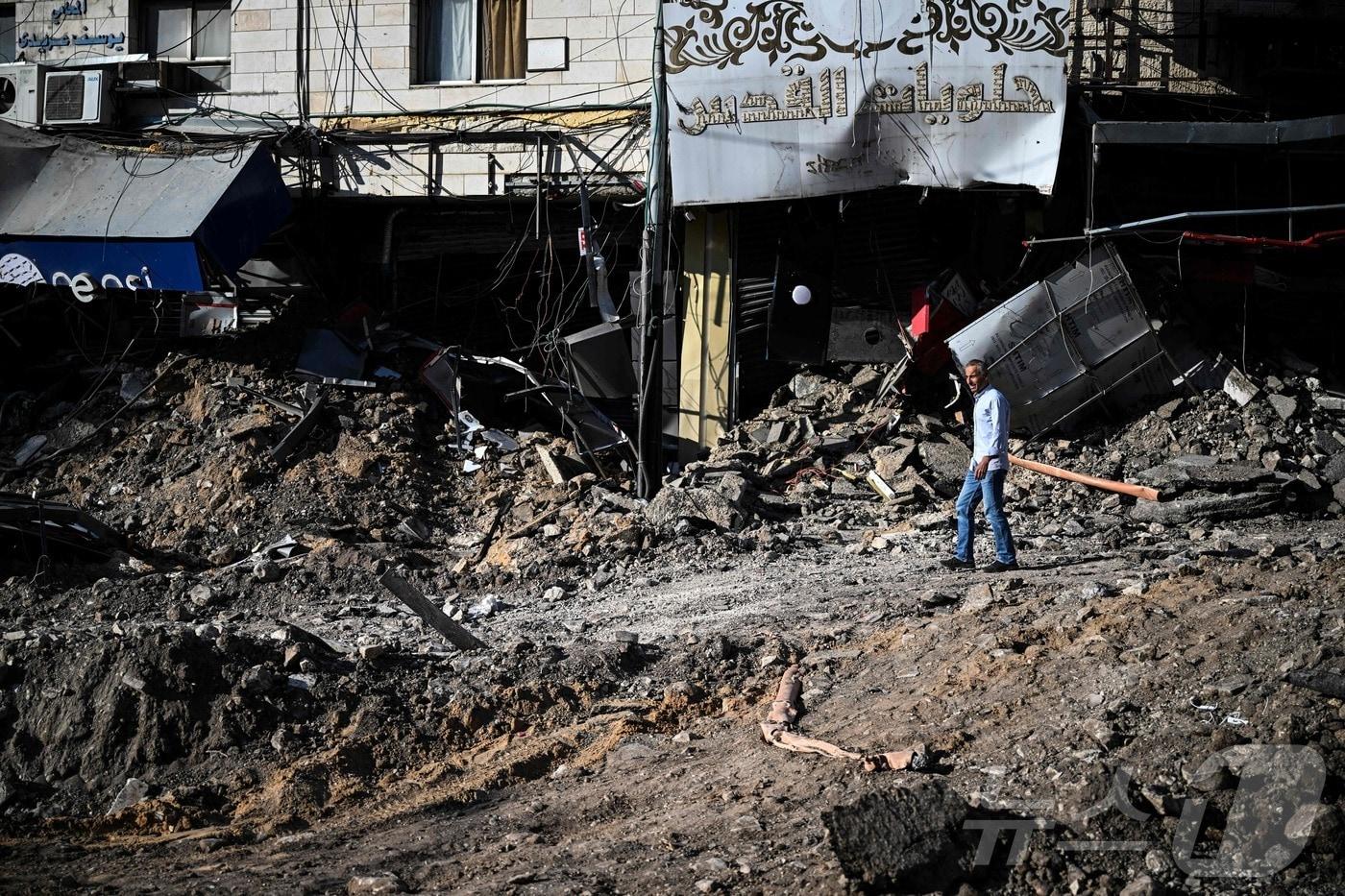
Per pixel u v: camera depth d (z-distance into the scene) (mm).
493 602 11539
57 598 12078
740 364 18344
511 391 18234
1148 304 17016
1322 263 17969
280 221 18062
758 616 10359
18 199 17953
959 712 7008
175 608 11242
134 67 19297
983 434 11281
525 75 18594
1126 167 17719
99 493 15930
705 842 5770
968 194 17672
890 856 4992
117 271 17234
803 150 16859
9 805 8055
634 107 17859
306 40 18875
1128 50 17641
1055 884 4988
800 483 15828
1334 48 17234
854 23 16656
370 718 8422
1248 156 17391
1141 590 9141
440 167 18453
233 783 7867
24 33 19938
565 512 14664
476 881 5582
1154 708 6449
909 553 12773
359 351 17797
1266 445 15867
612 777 7250
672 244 18266
